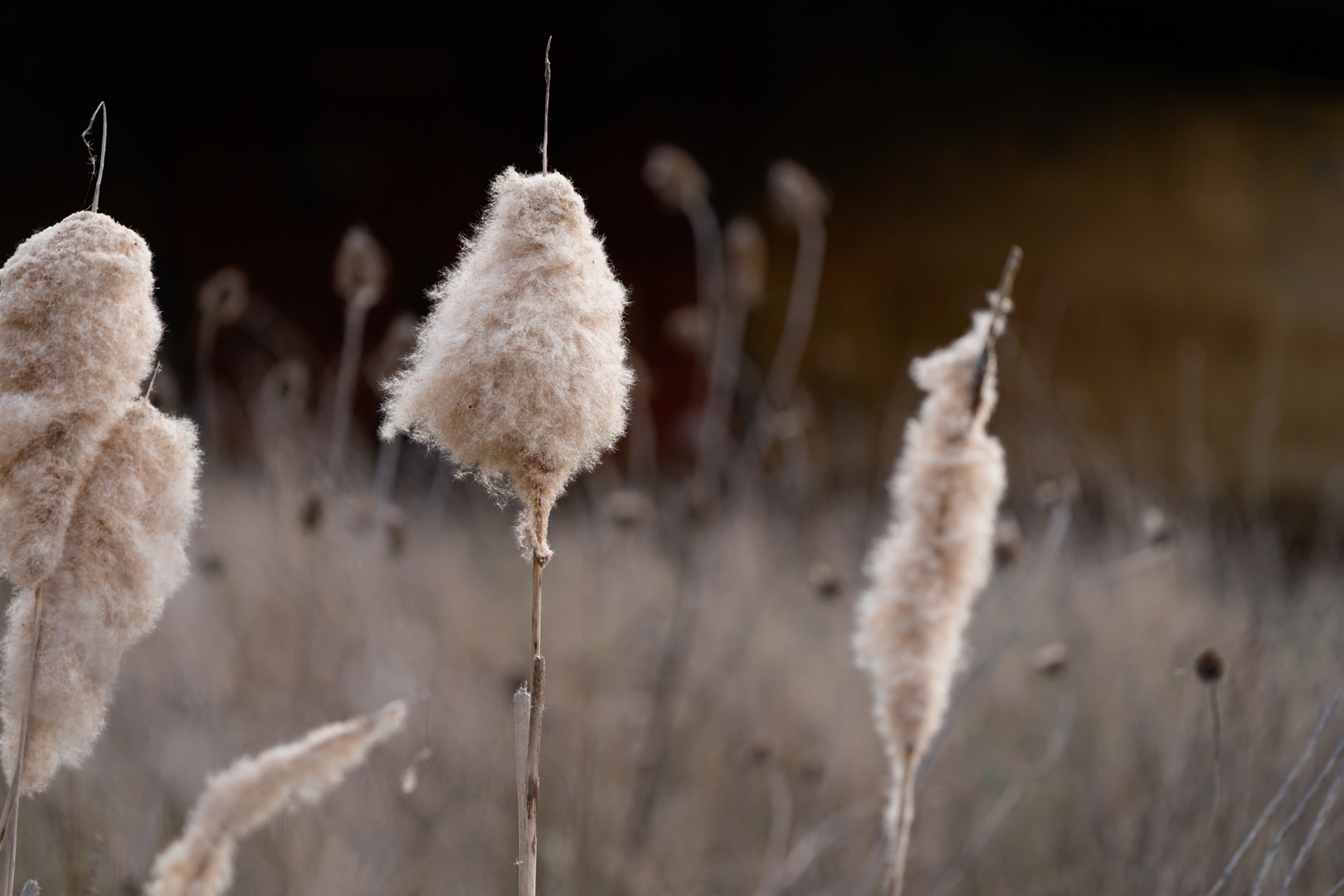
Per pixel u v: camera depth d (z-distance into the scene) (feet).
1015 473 20.75
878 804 11.98
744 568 15.15
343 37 33.35
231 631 11.78
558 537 18.81
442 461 12.99
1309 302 33.58
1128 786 10.94
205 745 9.96
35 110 32.19
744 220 32.17
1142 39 34.12
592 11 33.06
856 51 33.12
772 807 12.26
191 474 4.20
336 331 32.17
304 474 12.47
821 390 30.78
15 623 4.02
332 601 11.21
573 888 10.34
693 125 32.68
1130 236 33.45
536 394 3.84
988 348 5.78
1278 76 34.73
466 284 4.05
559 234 4.02
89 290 3.90
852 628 14.73
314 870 8.84
